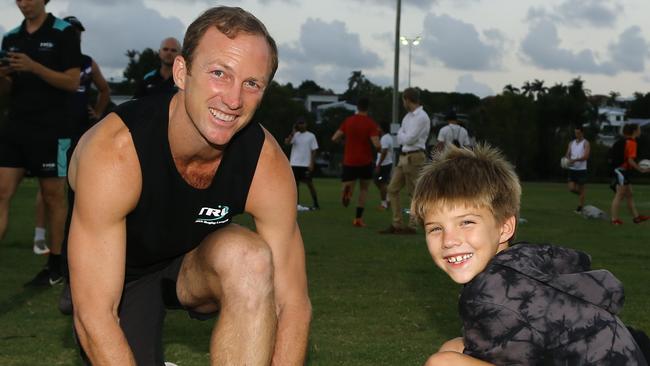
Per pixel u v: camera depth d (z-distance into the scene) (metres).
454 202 2.72
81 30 7.66
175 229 2.89
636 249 9.30
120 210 2.73
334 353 4.32
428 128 10.69
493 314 2.44
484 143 3.02
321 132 71.94
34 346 4.42
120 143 2.71
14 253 8.19
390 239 9.90
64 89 6.34
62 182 6.32
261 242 2.76
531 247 2.59
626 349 2.41
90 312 2.74
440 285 6.44
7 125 6.27
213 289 2.83
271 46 2.72
